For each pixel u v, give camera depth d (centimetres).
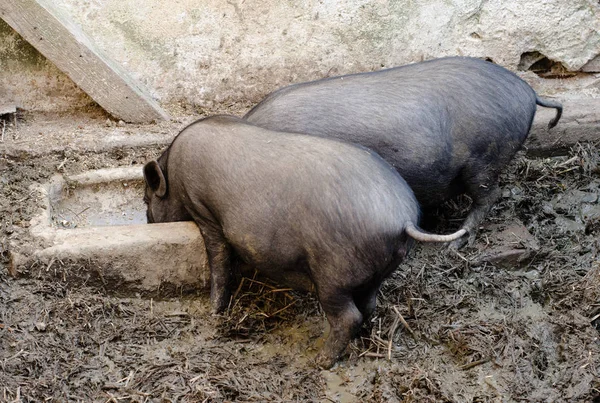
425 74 293
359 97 285
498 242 303
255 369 263
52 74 348
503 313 281
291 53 357
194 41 350
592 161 342
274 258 258
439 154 287
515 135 296
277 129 282
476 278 293
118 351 267
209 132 271
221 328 277
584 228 317
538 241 307
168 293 288
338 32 355
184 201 280
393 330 272
